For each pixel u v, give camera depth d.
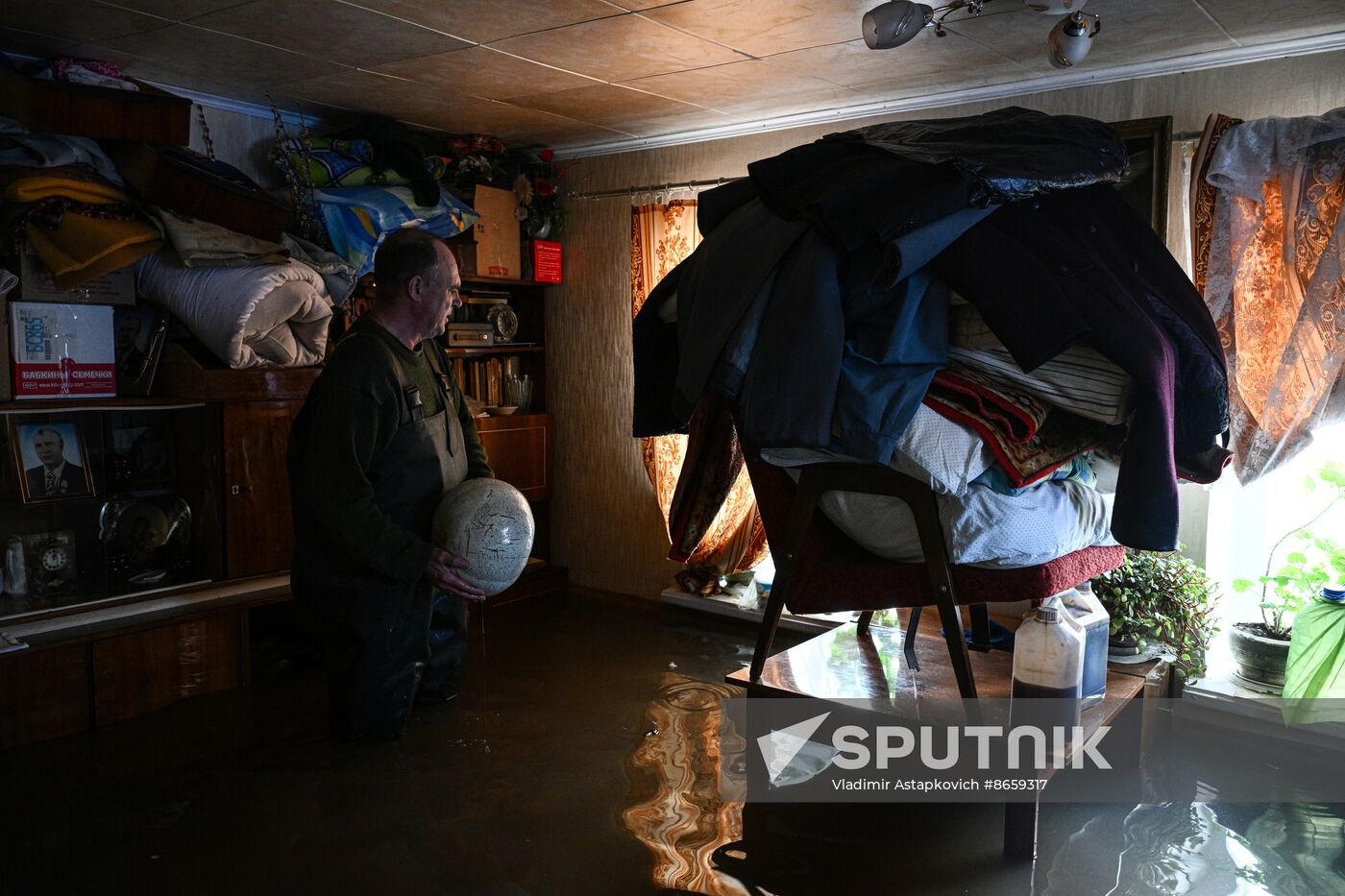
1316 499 3.62
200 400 3.74
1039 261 2.27
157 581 3.79
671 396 3.05
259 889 2.44
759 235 2.52
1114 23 3.17
